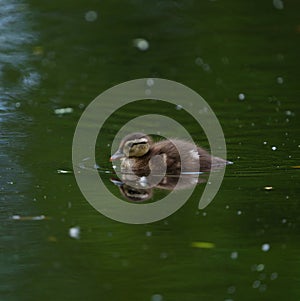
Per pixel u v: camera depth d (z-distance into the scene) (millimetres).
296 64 49125
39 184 30547
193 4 62312
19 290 22422
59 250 25000
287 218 27266
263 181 30938
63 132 37469
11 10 59344
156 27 56688
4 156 33719
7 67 48031
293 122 38875
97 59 50031
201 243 25562
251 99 42844
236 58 50344
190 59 50125
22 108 41125
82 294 22062
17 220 27078
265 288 22844
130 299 22047
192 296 22266
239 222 27000
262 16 59094
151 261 24297
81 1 62438
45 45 52312
